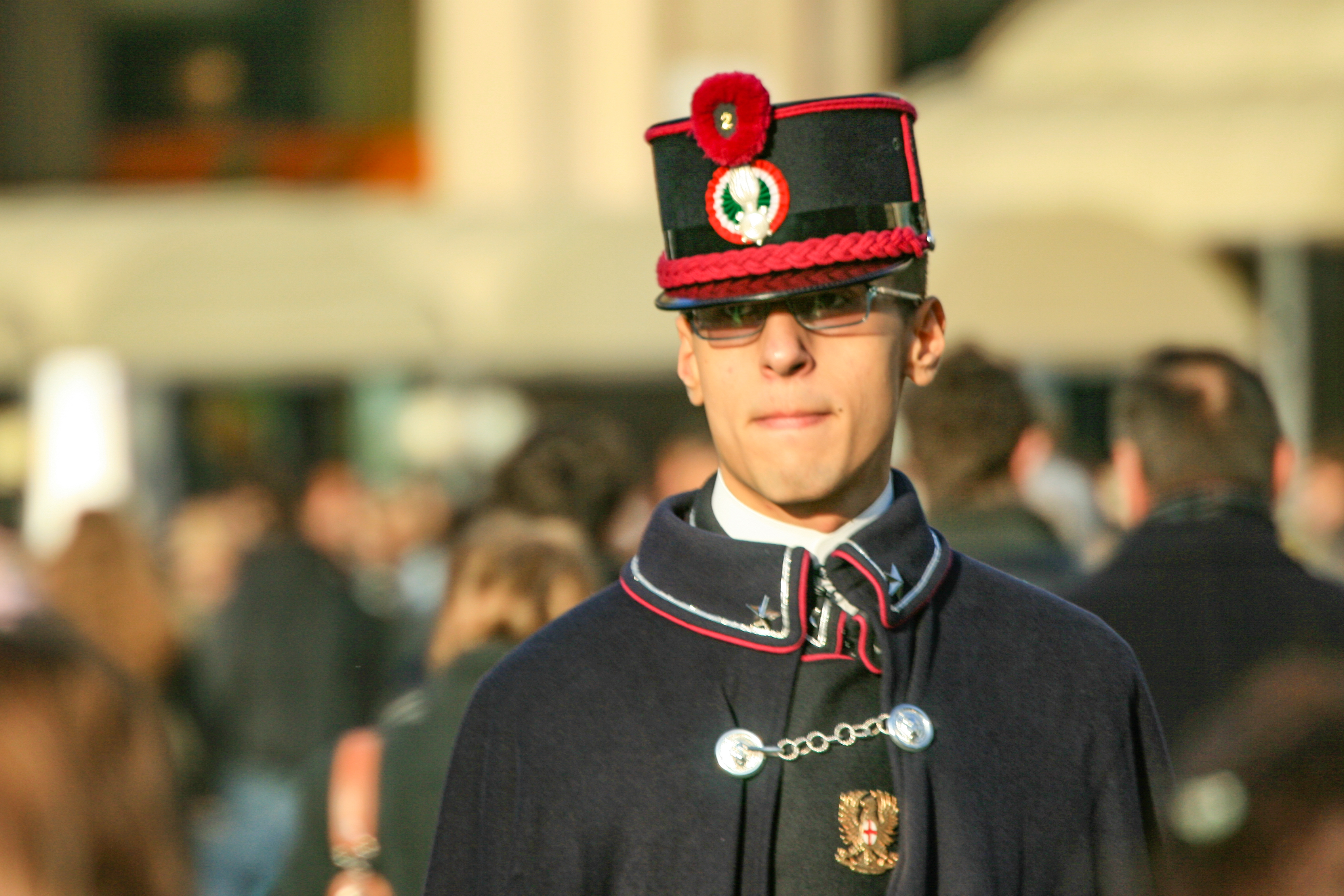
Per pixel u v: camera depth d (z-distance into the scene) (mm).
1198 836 3195
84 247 35312
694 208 6344
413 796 9195
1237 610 9141
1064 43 35969
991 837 5934
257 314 34344
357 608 21297
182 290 34562
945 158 34625
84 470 34281
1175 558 9320
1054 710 6246
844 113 6266
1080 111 34062
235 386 37438
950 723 6070
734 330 6238
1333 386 33250
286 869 9570
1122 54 35031
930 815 5875
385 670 21484
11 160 42562
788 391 6129
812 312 6172
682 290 6344
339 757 9594
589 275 34250
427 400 37375
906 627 6195
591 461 12445
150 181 42438
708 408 6371
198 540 26859
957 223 31562
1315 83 32938
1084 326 30766
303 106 42031
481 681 6359
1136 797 6285
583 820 5949
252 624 20719
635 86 39688
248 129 42188
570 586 9938
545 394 37312
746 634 6102
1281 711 3188
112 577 19125
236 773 20469
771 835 5875
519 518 11586
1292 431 32969
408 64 41469
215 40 42281
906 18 40562
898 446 22156
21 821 3891
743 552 6191
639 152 39812
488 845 6090
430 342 34219
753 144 6164
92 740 4066
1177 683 9102
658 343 33625
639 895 5867
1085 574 10945
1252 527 9383
